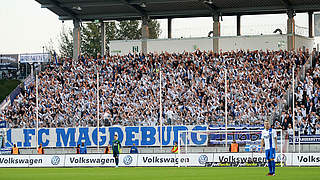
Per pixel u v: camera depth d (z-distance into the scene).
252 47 74.69
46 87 71.50
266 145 31.33
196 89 64.12
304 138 54.12
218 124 57.38
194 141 56.00
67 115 65.06
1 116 67.56
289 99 59.84
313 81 62.25
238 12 77.38
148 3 73.00
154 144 58.41
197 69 68.25
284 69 64.94
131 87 68.19
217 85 65.00
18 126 64.19
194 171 37.94
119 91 67.75
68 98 69.12
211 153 44.22
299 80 62.03
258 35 74.38
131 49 79.12
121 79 69.75
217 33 75.94
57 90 70.31
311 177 30.39
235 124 57.22
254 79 63.84
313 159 42.66
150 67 71.06
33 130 60.94
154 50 78.44
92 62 74.56
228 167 42.69
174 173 36.06
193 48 76.88
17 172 40.44
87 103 66.81
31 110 67.56
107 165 46.56
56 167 47.31
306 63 65.31
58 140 61.06
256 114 58.03
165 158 45.38
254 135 52.09
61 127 61.41
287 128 55.47
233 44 75.31
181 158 44.94
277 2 71.81
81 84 70.81
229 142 53.81
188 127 57.56
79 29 81.12
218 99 61.69
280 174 33.12
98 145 54.97
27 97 70.44
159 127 58.28
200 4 74.00
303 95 59.72
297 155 42.88
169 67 69.56
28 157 48.19
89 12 79.50
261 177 30.84
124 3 72.75
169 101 62.94
